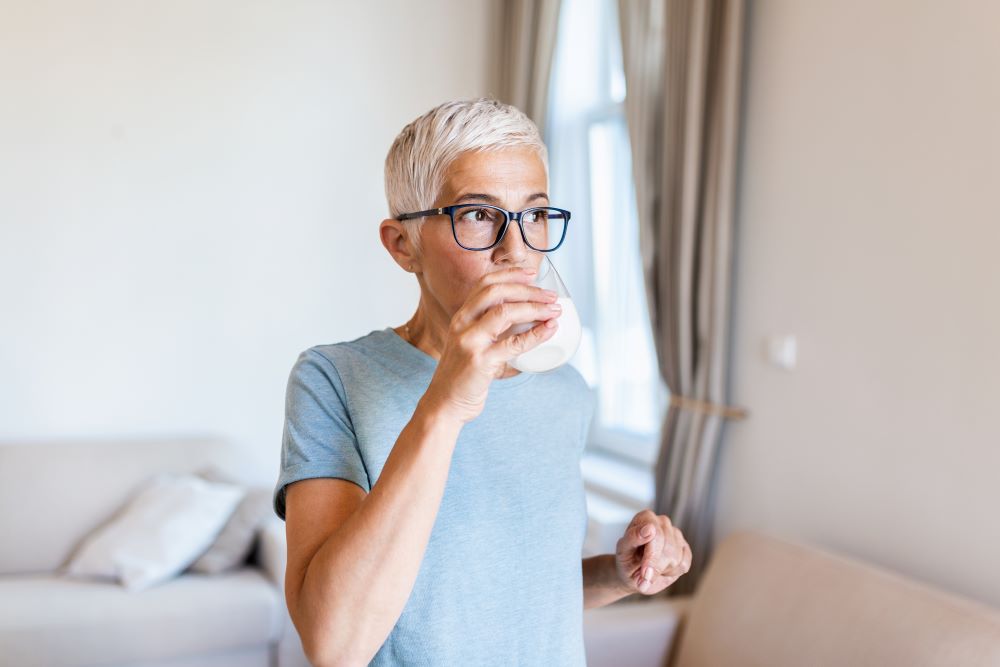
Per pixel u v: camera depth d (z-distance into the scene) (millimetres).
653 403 3318
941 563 1894
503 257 918
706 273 2482
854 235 2121
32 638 2465
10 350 3277
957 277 1851
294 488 892
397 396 966
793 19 2311
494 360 738
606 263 3506
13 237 3268
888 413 2027
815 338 2242
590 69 3521
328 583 749
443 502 951
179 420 3498
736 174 2506
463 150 919
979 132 1800
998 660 1492
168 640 2588
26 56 3258
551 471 1030
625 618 2111
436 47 3793
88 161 3348
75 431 3363
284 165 3602
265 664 2727
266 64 3564
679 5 2502
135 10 3385
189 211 3484
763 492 2424
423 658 907
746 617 1932
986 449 1792
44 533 3016
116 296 3400
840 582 1824
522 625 961
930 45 1916
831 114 2188
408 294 3787
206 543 2920
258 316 3588
